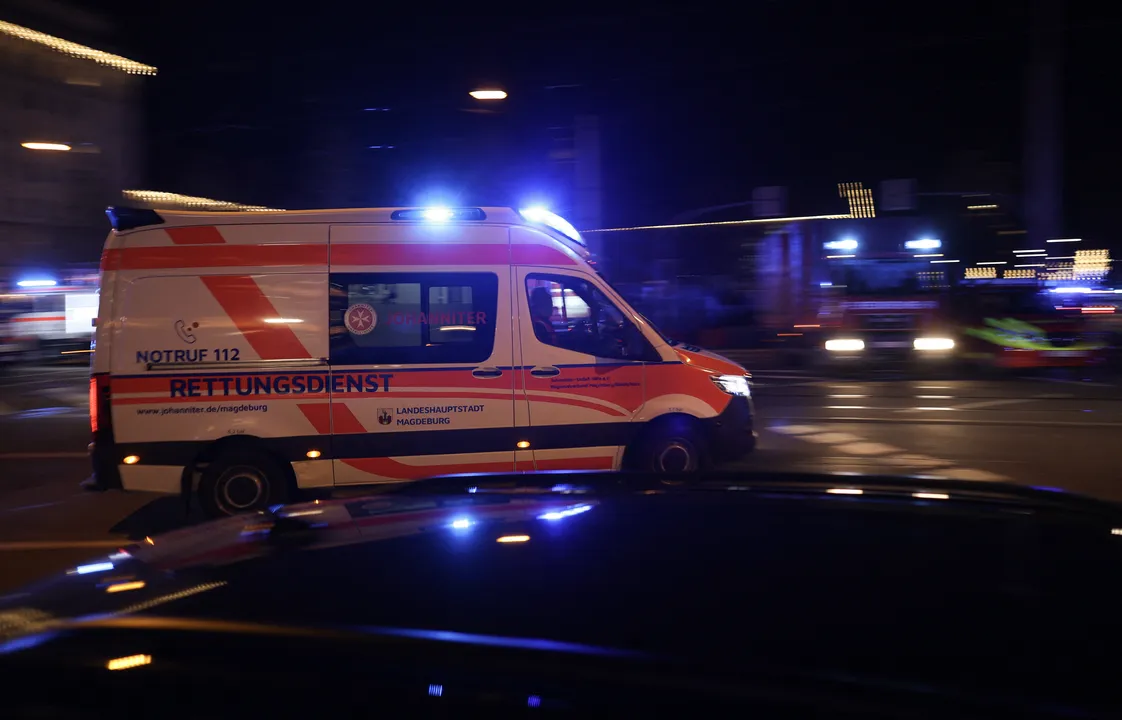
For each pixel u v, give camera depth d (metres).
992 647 1.56
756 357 19.95
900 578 1.81
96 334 6.50
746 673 1.50
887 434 10.74
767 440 10.39
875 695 1.43
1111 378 16.53
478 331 6.78
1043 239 23.66
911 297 19.08
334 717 1.52
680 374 6.99
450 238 6.80
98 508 7.59
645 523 2.17
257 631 1.69
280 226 6.66
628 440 6.95
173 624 1.73
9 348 20.72
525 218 6.95
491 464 6.80
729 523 2.16
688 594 1.76
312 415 6.61
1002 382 16.02
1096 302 19.09
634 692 1.47
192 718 1.58
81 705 1.63
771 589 1.78
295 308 6.60
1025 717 1.38
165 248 6.53
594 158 19.66
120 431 6.48
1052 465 8.92
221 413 6.54
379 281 6.69
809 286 20.00
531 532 2.11
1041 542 2.01
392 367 6.67
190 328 6.51
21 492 8.20
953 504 2.33
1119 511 2.26
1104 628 1.61
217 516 6.56
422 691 1.53
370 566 1.95
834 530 2.10
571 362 6.86
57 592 2.01
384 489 2.77
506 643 1.60
